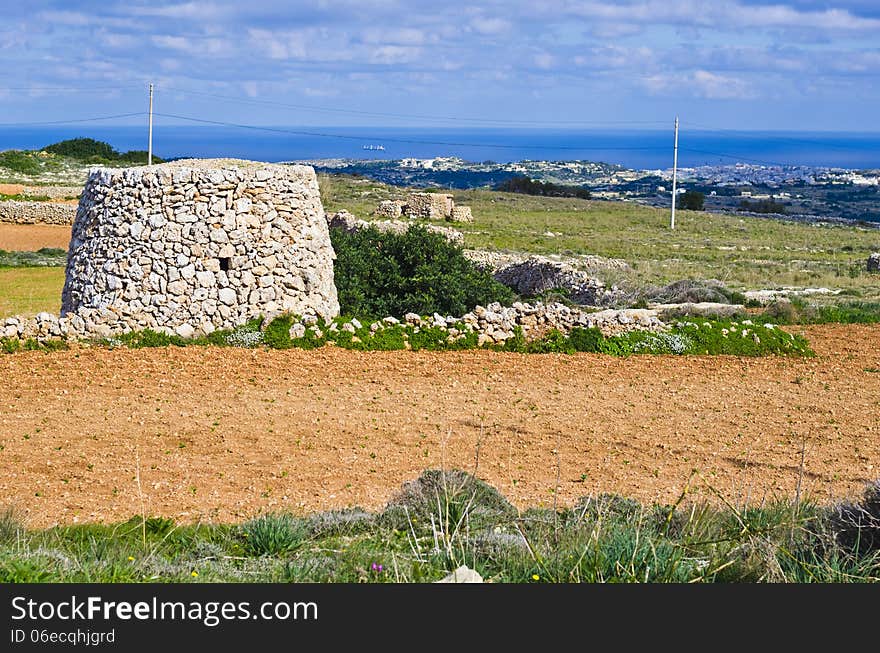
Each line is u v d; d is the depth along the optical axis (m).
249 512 10.87
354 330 19.73
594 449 14.00
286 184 19.95
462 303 23.25
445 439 14.16
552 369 19.03
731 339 21.17
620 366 19.50
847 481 12.76
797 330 23.91
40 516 10.52
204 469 12.46
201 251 19.09
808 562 8.15
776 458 13.83
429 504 9.79
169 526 9.91
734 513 9.01
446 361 19.14
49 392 15.95
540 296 28.77
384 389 17.09
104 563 8.20
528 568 7.98
